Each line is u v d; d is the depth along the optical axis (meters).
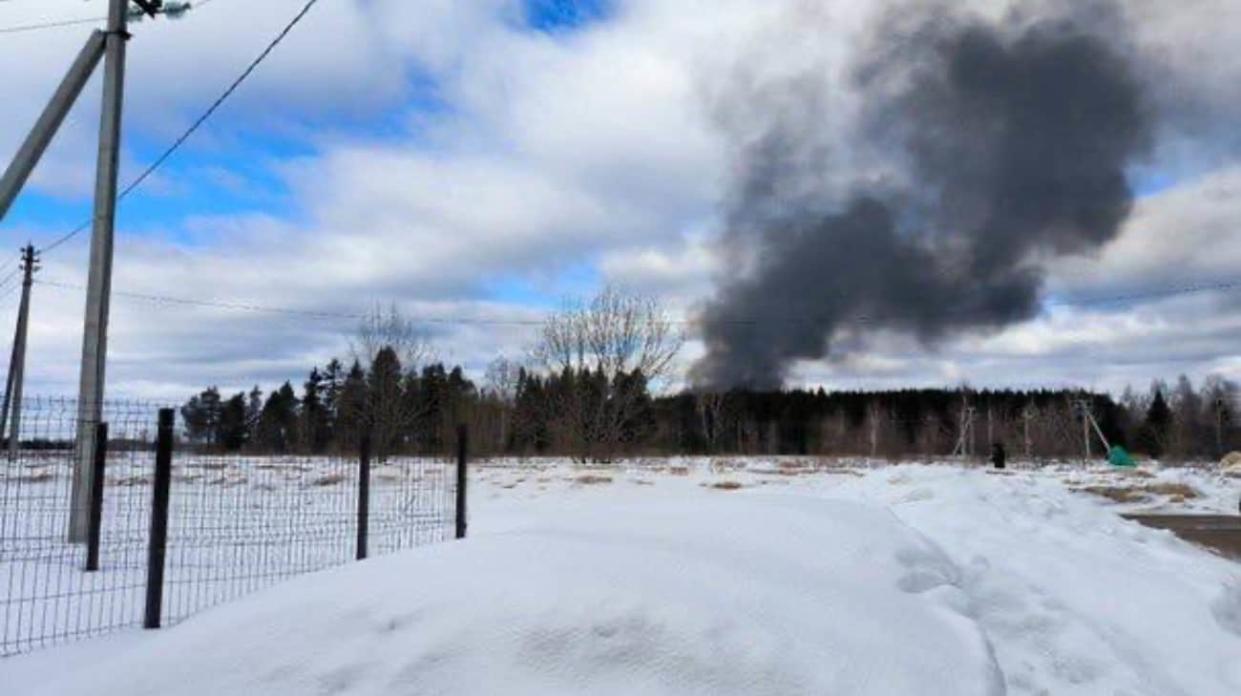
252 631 3.66
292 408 68.38
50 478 10.22
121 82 11.73
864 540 5.54
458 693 3.40
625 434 44.88
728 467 35.00
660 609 3.80
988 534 7.44
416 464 26.14
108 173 11.45
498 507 15.41
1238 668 5.88
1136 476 29.64
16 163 11.44
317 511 13.10
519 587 3.82
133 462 9.62
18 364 37.56
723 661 3.66
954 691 4.05
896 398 94.25
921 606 5.02
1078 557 7.22
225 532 10.78
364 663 3.49
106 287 11.26
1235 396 74.12
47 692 3.79
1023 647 5.62
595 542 4.57
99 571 8.29
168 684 3.44
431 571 4.02
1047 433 66.94
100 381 11.07
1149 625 6.30
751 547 5.01
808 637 4.00
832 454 62.12
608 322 44.78
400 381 45.44
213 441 12.98
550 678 3.48
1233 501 22.67
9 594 6.88
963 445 62.03
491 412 51.03
